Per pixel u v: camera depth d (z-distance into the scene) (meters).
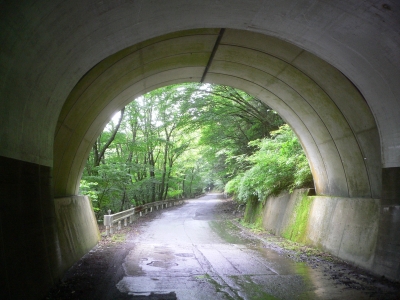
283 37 6.66
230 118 20.67
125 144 25.47
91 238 10.50
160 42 8.02
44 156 5.99
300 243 11.20
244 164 21.09
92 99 8.81
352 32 5.67
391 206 6.85
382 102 6.71
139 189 28.33
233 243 12.30
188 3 5.42
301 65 8.70
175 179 38.22
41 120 5.64
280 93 10.94
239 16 5.98
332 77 8.08
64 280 6.34
